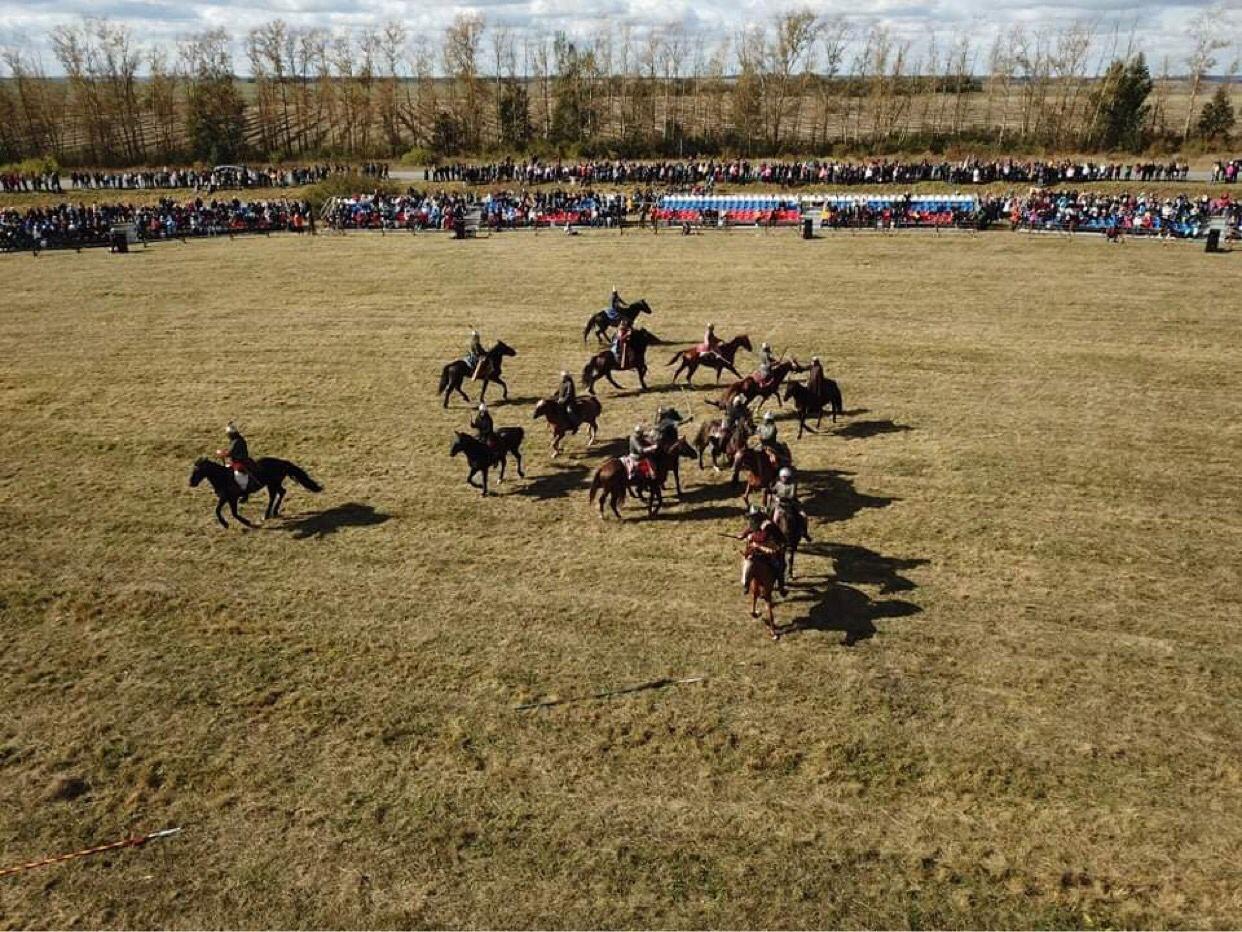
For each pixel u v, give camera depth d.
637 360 29.00
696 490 22.34
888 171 71.75
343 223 62.84
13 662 15.85
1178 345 32.34
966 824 11.95
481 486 22.58
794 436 25.58
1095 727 13.68
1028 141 91.44
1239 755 13.04
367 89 106.81
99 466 24.16
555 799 12.47
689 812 12.22
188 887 11.25
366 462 24.16
